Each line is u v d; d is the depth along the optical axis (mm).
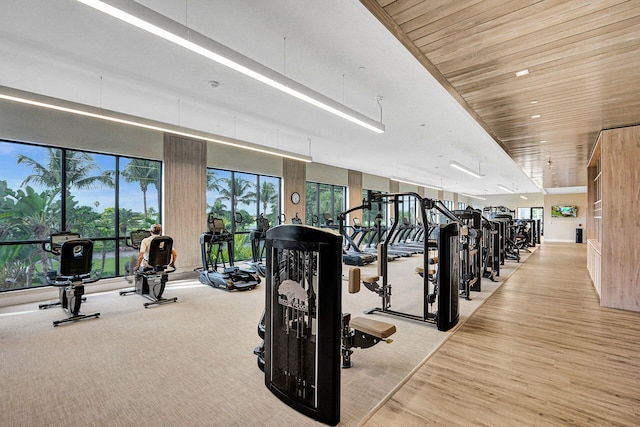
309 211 10445
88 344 3271
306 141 7371
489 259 6867
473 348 3164
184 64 3672
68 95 4625
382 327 2609
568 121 4379
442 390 2398
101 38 3137
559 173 9914
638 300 4355
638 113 4008
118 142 5988
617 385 2447
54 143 5258
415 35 2385
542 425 1988
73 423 2023
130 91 4465
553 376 2592
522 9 2084
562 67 2873
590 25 2248
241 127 6258
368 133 6535
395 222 4285
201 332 3621
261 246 8805
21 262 5281
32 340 3383
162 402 2248
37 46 3283
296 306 2213
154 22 2150
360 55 3400
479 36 2400
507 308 4562
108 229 6117
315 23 2848
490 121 4453
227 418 2072
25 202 5277
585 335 3488
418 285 6125
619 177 4496
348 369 2729
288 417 2086
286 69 3705
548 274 7203
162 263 4887
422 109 5008
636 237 4367
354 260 8508
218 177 7945
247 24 2859
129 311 4449
